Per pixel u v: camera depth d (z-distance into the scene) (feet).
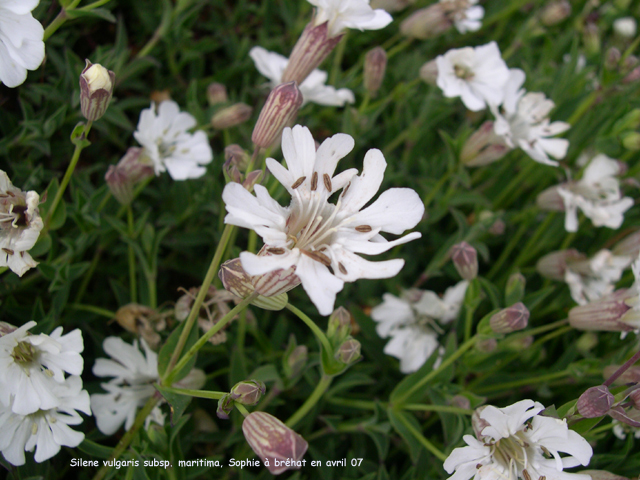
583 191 0.47
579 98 0.50
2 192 0.31
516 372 0.44
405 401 0.38
